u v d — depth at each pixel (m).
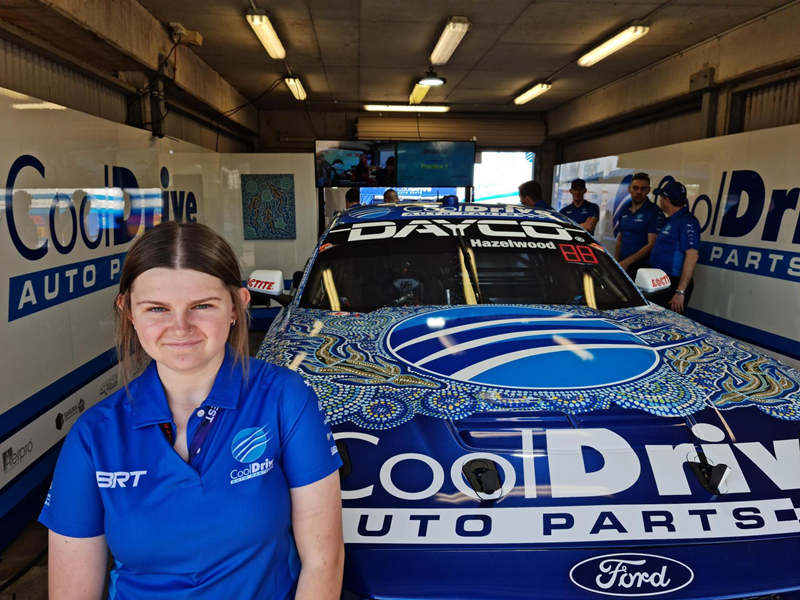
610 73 9.17
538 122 13.24
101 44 4.61
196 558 0.98
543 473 1.46
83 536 0.98
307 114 13.02
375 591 1.27
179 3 5.70
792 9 5.77
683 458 1.51
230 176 7.49
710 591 1.27
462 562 1.30
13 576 2.49
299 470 1.04
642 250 6.47
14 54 4.07
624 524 1.37
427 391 1.74
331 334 2.19
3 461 2.72
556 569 1.29
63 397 3.38
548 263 2.83
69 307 3.50
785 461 1.53
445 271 2.73
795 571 1.31
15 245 2.92
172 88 7.02
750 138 5.29
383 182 12.11
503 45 7.61
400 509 1.40
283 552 1.08
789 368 2.01
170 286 0.95
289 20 6.53
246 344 1.06
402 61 8.49
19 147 3.00
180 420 1.03
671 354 2.01
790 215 4.82
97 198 4.00
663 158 6.88
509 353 1.95
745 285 5.37
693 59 7.46
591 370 1.85
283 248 7.70
